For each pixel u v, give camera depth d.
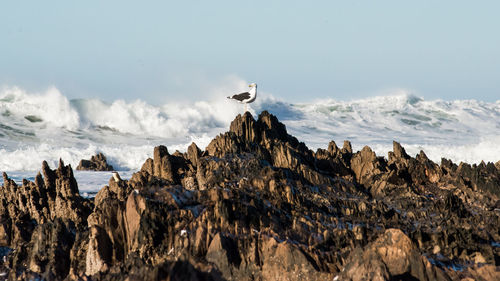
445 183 146.00
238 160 136.25
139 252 99.12
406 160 155.62
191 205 107.56
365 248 92.50
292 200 119.19
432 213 122.19
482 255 97.94
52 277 103.25
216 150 144.50
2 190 143.25
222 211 99.19
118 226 104.62
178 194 108.25
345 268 87.25
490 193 138.00
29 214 133.75
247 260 91.69
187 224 100.62
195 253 93.62
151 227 100.38
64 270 105.62
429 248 100.56
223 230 97.06
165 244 99.88
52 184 142.38
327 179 138.75
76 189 143.25
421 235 103.06
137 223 101.62
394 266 89.00
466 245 100.50
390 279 84.25
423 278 87.56
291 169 139.12
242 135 152.25
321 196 126.69
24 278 103.25
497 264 98.31
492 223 115.00
